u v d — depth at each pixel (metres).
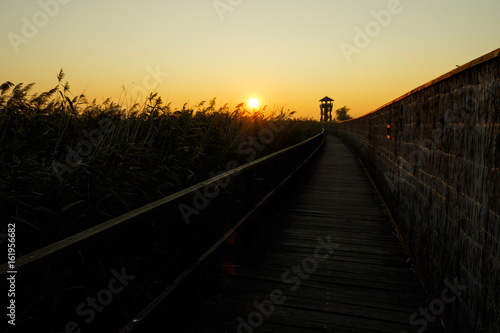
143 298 2.38
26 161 2.25
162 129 3.87
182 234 2.51
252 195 4.29
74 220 2.19
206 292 2.96
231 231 3.35
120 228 1.58
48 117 3.21
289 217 5.58
